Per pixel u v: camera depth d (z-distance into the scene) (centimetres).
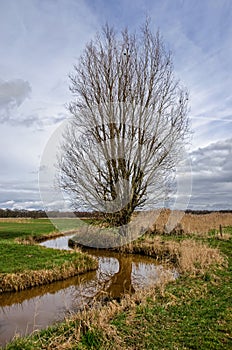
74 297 916
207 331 554
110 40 1923
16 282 977
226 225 2689
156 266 1309
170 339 525
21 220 3619
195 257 1187
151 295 772
